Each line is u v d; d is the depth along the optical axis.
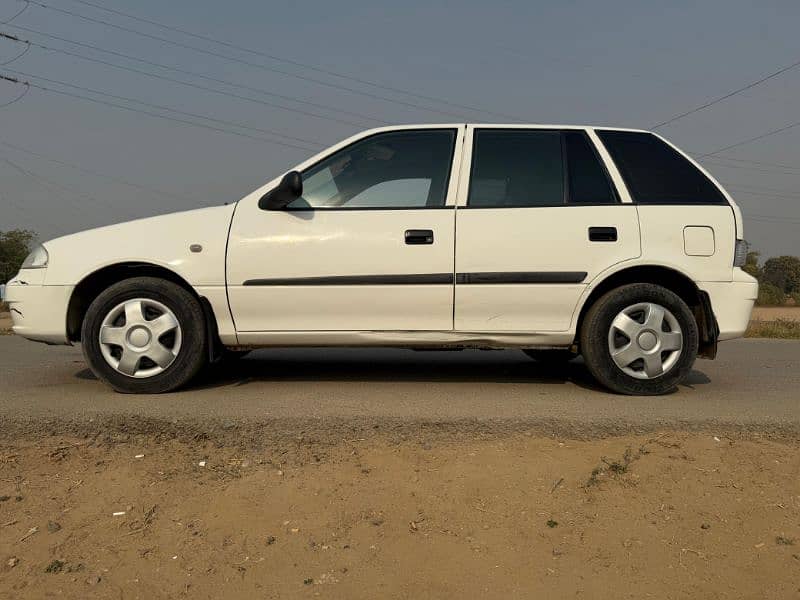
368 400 4.36
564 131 4.71
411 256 4.39
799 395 4.71
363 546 2.46
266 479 2.88
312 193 4.52
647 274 4.62
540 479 2.91
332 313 4.43
